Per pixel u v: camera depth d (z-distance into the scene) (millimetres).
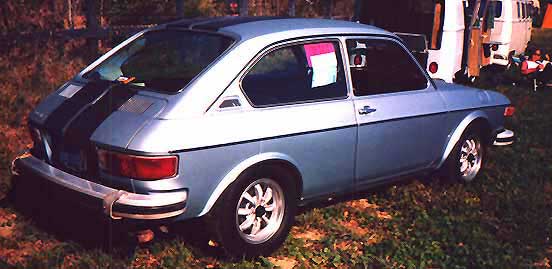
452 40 10609
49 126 3969
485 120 6012
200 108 3660
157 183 3471
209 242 4191
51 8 11039
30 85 7945
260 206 4090
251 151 3867
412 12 10828
